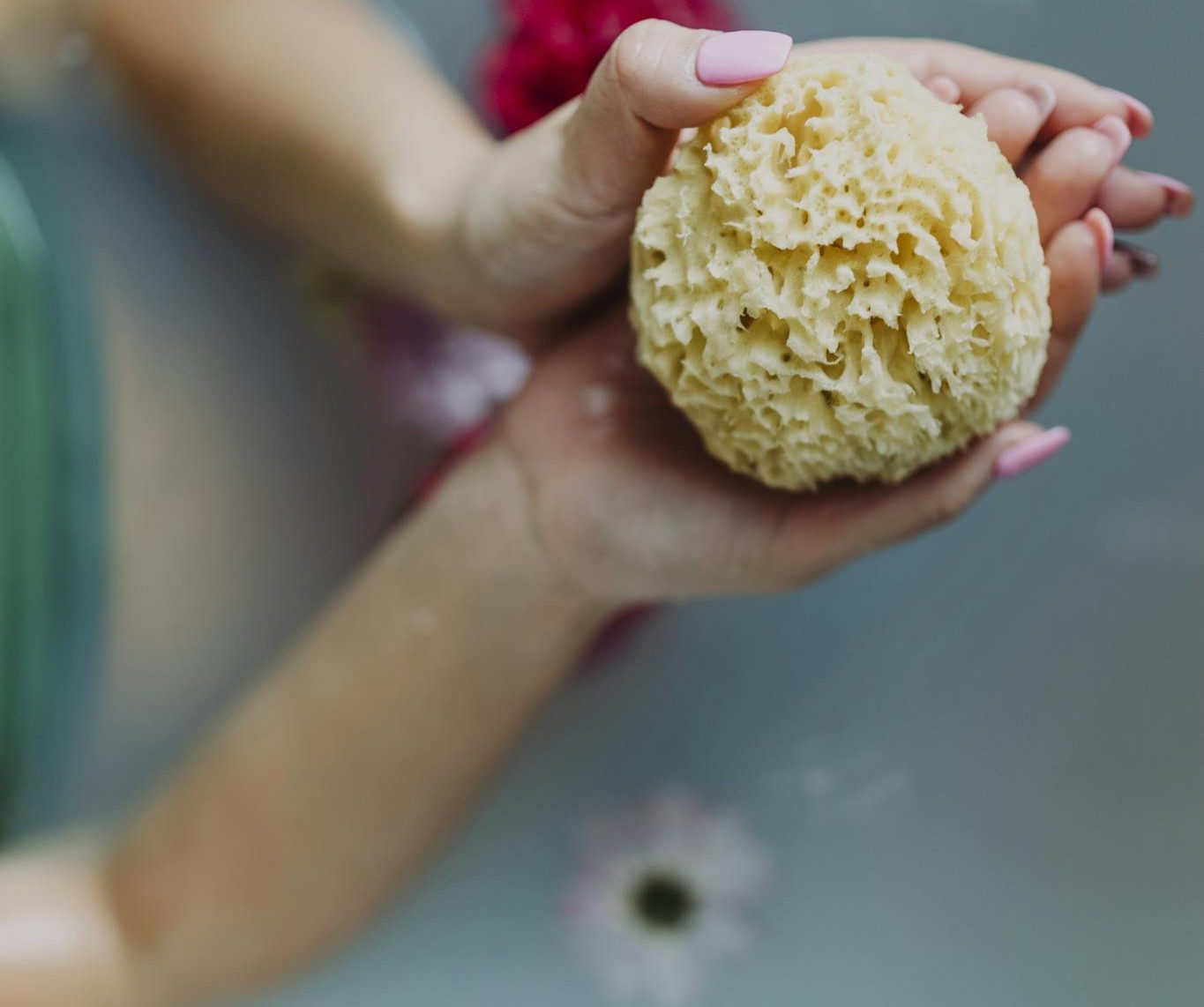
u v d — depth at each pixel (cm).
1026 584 80
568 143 55
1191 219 75
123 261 87
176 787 77
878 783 81
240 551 90
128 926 76
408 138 71
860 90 50
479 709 69
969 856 80
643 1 73
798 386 52
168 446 89
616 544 61
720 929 82
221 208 85
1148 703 78
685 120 52
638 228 52
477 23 80
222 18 76
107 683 90
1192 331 76
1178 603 78
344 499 89
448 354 85
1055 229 56
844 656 82
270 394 88
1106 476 78
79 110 85
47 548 86
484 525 65
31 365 85
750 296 50
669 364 53
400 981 83
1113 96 56
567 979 83
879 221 50
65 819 89
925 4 77
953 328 51
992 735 80
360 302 85
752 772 82
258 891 74
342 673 70
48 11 80
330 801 71
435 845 75
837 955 81
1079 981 78
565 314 63
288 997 82
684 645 83
